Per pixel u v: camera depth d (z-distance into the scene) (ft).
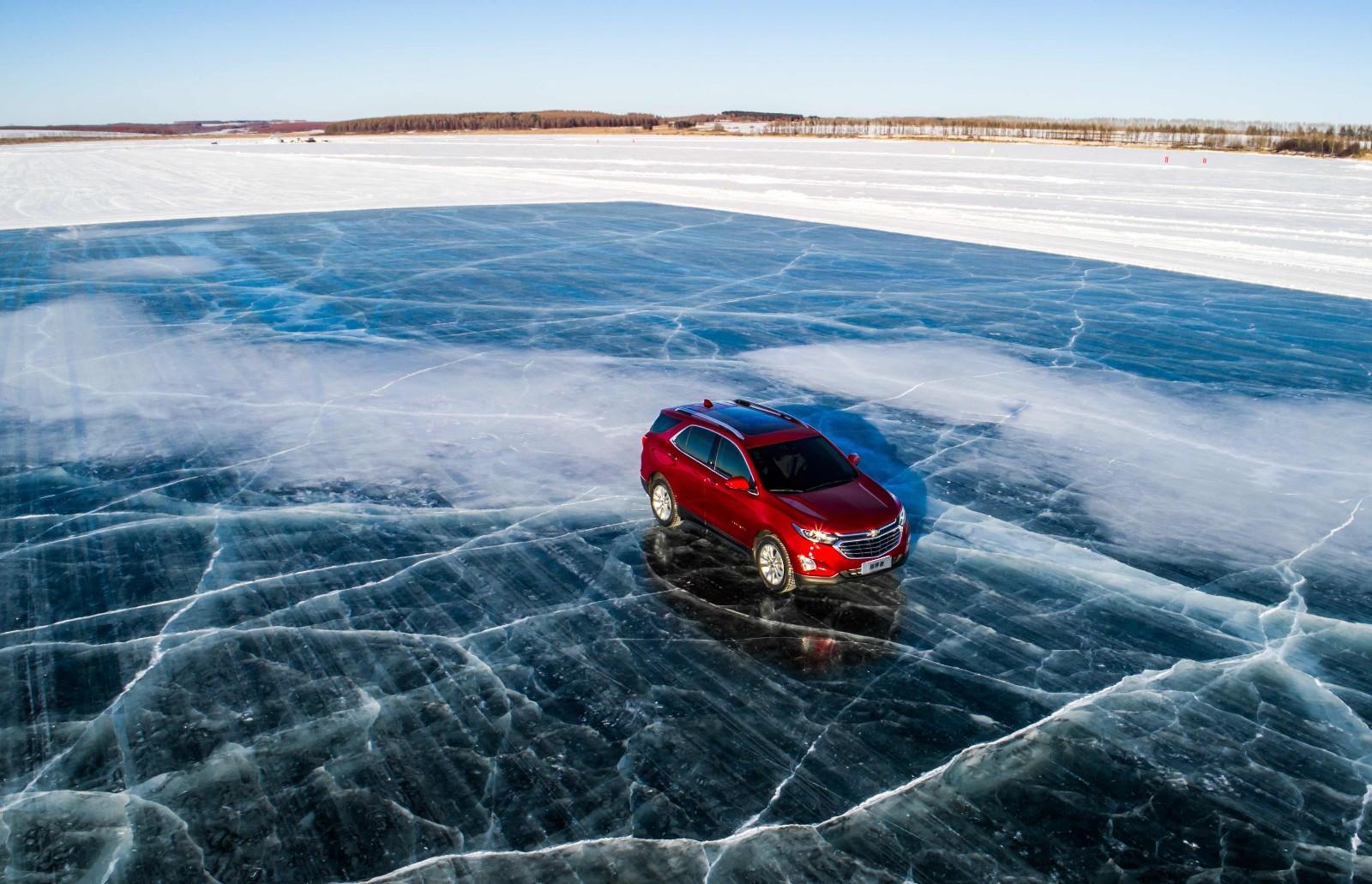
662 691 23.40
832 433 43.70
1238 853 17.98
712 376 53.26
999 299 75.15
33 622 26.61
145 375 52.29
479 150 362.53
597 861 17.69
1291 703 23.09
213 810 19.06
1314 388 51.34
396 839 18.28
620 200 154.81
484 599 28.12
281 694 23.16
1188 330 64.59
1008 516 34.60
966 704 22.97
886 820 18.85
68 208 141.28
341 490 36.42
